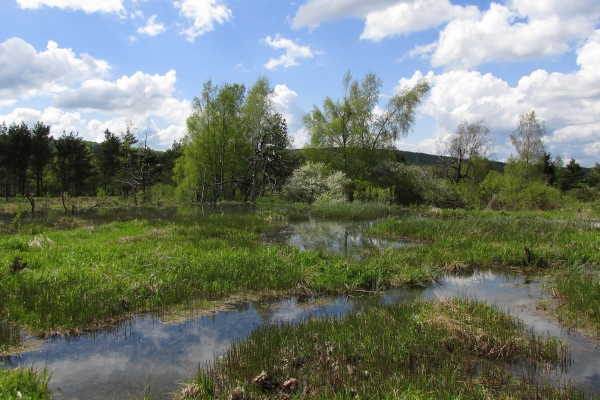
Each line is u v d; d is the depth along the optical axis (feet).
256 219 67.77
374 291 27.71
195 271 28.91
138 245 38.42
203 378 14.84
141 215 77.56
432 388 13.80
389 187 103.19
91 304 22.17
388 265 32.07
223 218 67.00
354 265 30.94
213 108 114.93
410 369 15.65
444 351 17.13
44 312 21.06
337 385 14.16
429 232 49.96
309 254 34.65
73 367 16.57
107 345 18.79
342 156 116.06
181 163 130.00
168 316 22.48
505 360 16.96
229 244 41.09
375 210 80.28
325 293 27.22
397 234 52.44
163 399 14.12
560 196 106.42
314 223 67.26
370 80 114.21
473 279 31.30
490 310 21.48
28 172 165.68
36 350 18.11
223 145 116.98
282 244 44.78
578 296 24.03
